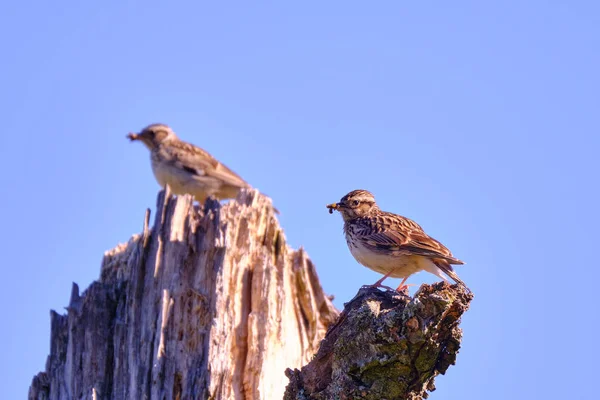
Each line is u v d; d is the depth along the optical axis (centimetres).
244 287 1527
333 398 1121
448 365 1103
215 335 1449
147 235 1579
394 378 1097
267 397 1427
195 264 1543
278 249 1622
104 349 1511
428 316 1053
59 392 1498
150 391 1430
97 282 1580
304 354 1573
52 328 1555
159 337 1460
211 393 1402
